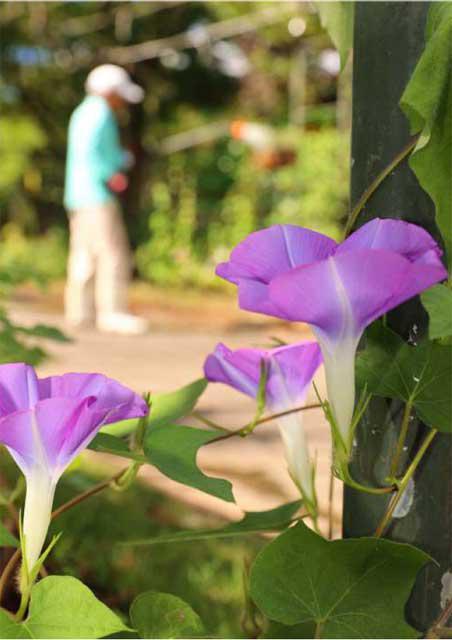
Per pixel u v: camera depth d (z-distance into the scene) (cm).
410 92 113
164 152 2072
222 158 1962
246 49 2061
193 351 1060
